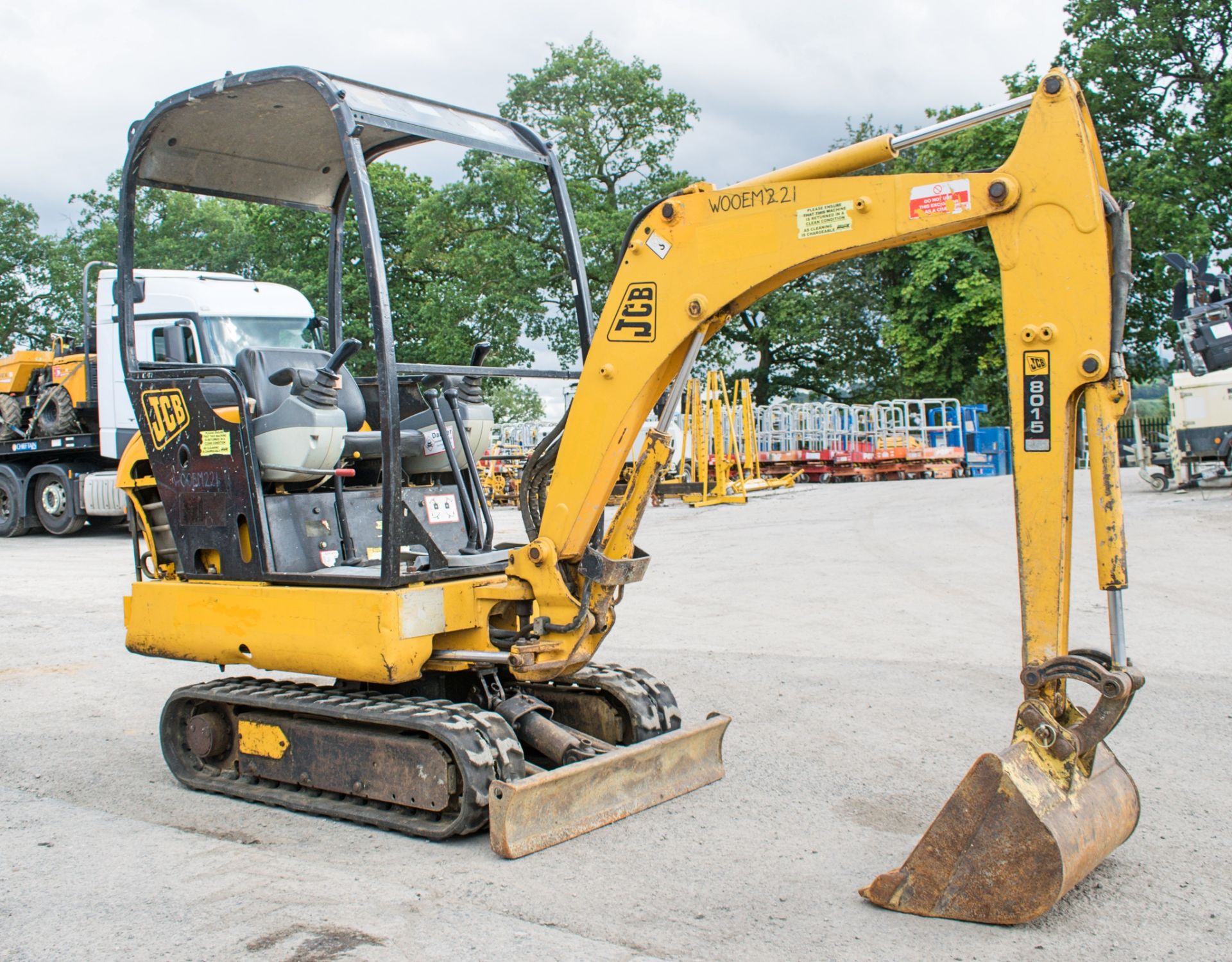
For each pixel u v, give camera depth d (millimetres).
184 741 5332
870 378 43906
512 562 4598
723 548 13664
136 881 3994
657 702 5152
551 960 3264
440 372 4723
